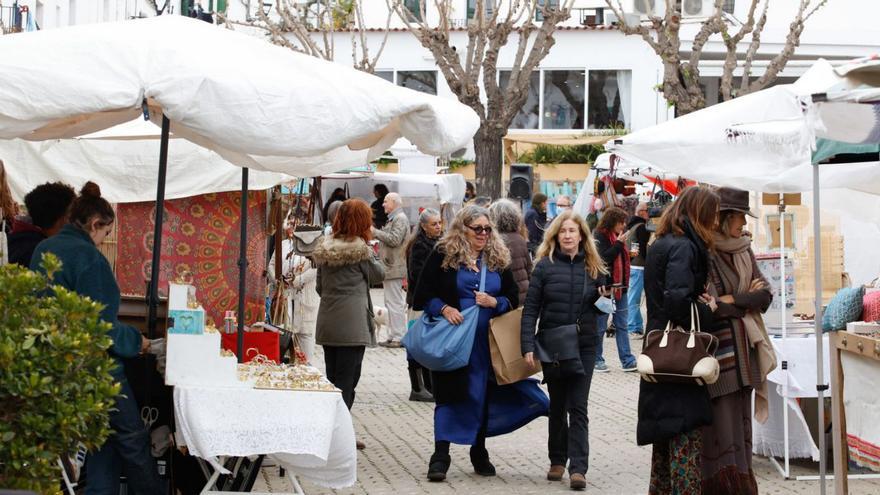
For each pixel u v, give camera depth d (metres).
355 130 6.98
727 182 10.26
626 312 17.14
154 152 11.23
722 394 8.58
